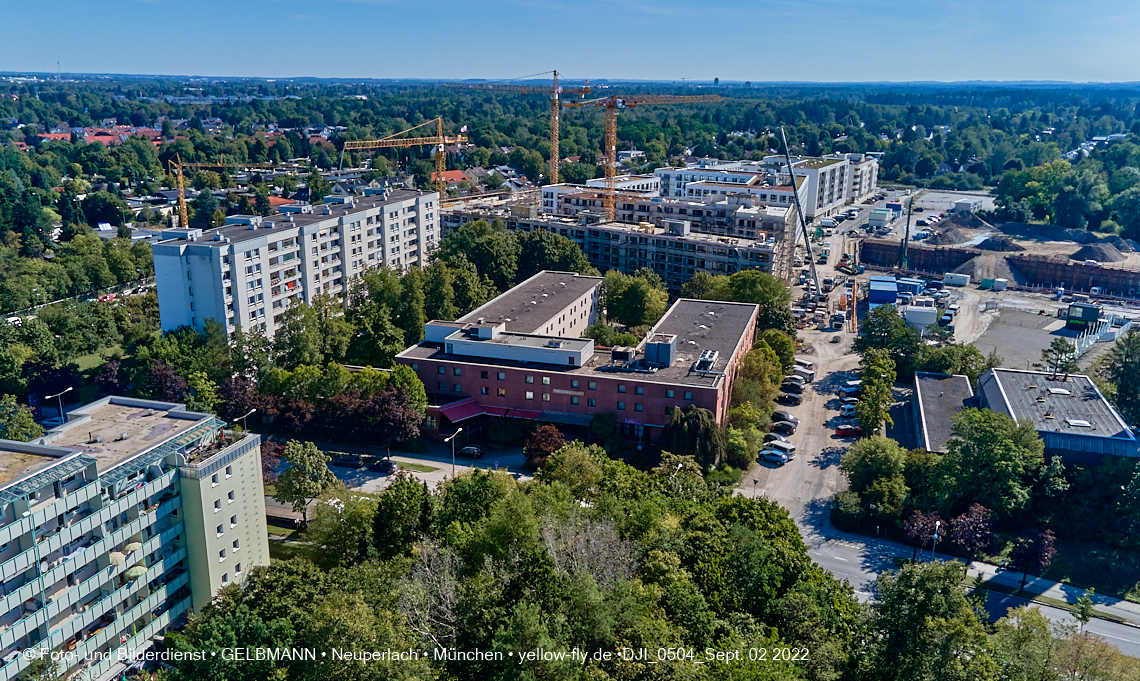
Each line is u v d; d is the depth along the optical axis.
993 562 129.50
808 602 91.50
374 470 155.75
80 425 110.06
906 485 141.88
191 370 176.75
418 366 174.25
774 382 184.50
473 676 76.88
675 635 81.00
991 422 136.62
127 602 100.25
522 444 167.62
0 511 84.69
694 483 127.00
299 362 185.12
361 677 72.38
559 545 95.31
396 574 96.19
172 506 104.50
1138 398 163.38
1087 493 137.12
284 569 97.44
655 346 167.50
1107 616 117.69
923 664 80.62
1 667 84.31
